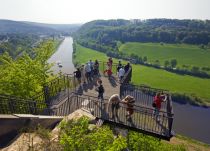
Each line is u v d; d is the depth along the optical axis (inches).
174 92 3602.4
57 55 7135.8
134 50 7076.8
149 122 522.6
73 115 487.8
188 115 2957.7
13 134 390.0
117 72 869.2
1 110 517.0
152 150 606.5
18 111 554.3
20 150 322.0
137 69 5388.8
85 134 309.9
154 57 6363.2
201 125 2642.7
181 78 4776.1
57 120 467.2
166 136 474.3
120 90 706.2
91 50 7455.7
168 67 5418.3
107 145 273.4
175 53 6653.5
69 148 279.4
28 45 6806.1
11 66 790.5
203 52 6658.5
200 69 5251.0
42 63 925.8
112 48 7155.5
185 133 2420.0
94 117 496.7
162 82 4436.5
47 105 612.7
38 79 792.9
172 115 475.8
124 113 553.3
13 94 703.7
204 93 3853.3
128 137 569.0
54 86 713.0
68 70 4697.3
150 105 623.5
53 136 359.9
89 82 786.8
